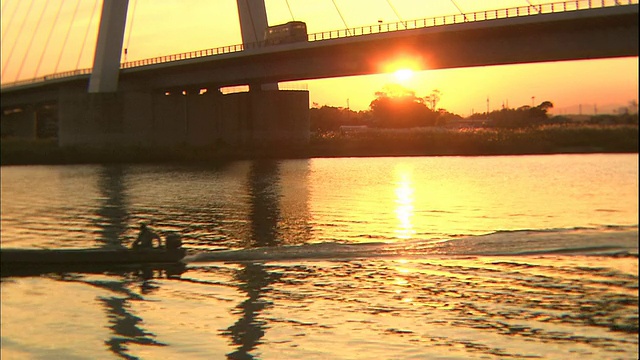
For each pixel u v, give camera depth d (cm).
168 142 10119
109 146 10212
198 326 2691
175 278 3406
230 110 9469
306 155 8844
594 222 4934
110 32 10681
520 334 2553
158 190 7225
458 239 4250
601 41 5469
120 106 10206
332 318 2738
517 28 5806
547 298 2969
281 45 7869
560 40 5672
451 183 7425
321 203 6031
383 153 8650
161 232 4778
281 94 8912
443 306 2878
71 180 8544
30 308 3005
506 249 3941
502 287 3161
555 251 3853
